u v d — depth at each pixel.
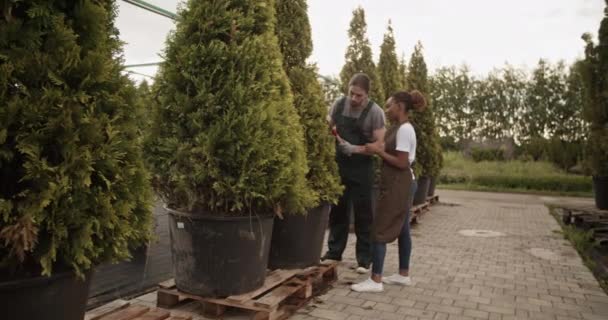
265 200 3.42
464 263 5.67
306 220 4.22
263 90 3.39
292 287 3.72
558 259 5.99
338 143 4.97
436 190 16.80
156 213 7.03
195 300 3.80
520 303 4.16
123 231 2.33
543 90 21.09
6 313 2.03
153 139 3.40
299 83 4.43
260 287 3.61
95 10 2.16
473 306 4.04
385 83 9.20
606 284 4.85
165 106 3.36
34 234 1.93
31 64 1.97
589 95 9.00
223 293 3.40
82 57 2.19
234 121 3.20
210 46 3.27
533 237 7.59
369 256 5.07
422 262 5.67
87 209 2.19
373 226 4.32
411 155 4.28
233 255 3.36
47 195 1.97
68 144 2.05
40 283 2.07
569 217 8.98
